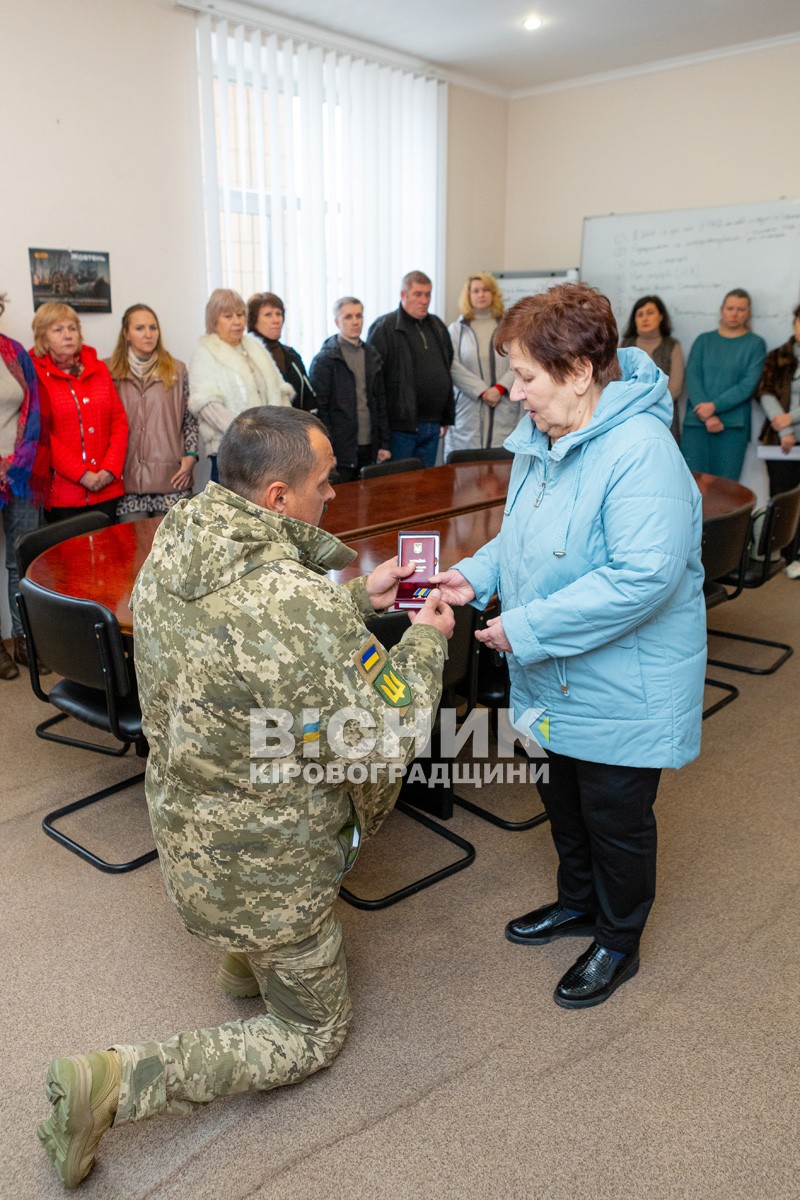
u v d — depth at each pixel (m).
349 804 1.44
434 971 1.96
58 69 3.87
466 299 5.36
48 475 3.77
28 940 2.06
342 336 4.74
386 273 5.69
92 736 3.13
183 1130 1.55
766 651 4.04
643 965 1.98
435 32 5.04
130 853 2.41
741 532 3.26
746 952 2.03
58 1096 1.29
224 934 1.40
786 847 2.47
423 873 2.34
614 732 1.62
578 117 6.10
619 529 1.46
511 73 5.90
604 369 1.50
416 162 5.80
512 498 1.70
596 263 6.01
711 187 5.64
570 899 2.05
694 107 5.58
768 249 5.30
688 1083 1.66
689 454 5.56
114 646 2.10
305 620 1.22
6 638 4.22
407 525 2.99
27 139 3.83
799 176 5.27
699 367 5.43
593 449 1.51
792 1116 1.58
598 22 4.90
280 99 4.87
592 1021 1.81
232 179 4.70
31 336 4.00
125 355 4.08
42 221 3.95
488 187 6.41
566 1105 1.60
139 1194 1.44
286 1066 1.51
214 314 4.10
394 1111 1.59
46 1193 1.44
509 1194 1.43
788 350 5.14
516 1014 1.83
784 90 5.21
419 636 1.49
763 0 4.57
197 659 1.24
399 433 5.11
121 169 4.19
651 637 1.57
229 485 1.29
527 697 1.75
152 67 4.21
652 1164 1.49
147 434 4.11
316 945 1.49
